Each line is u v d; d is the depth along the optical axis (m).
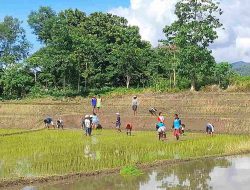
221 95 52.00
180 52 58.59
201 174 22.52
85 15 88.31
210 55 58.16
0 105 58.03
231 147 30.20
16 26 92.50
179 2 58.56
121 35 85.06
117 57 79.00
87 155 26.72
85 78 76.31
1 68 80.81
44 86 78.44
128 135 37.59
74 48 71.50
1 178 21.00
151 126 44.84
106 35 85.44
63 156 26.34
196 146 30.67
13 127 50.97
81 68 75.44
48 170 22.86
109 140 33.50
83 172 22.50
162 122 34.56
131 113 50.94
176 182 20.64
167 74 79.62
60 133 40.09
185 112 49.88
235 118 42.41
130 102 55.84
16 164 24.14
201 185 19.77
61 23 71.00
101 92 70.75
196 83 61.81
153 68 80.44
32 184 20.50
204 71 57.94
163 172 23.31
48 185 20.30
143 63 80.38
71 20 86.69
